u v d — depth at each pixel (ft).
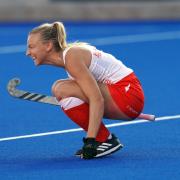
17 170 50.90
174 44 143.43
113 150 54.60
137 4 187.73
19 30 169.17
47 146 59.82
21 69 112.68
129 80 54.44
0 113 77.25
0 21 183.11
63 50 53.47
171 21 184.85
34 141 62.18
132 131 65.98
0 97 87.45
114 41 148.25
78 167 51.42
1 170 51.01
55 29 53.47
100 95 52.60
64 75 105.70
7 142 61.93
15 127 69.36
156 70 110.32
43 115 75.46
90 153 53.42
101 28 172.35
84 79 52.34
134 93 54.24
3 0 183.83
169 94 88.38
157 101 83.35
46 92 90.99
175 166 51.65
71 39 150.51
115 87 54.08
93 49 53.98
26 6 184.55
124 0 188.24
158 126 68.23
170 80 99.96
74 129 67.67
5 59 124.57
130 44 143.64
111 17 186.80
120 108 54.13
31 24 181.27
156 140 61.77
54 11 185.57
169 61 120.57
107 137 54.54
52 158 54.90
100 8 186.70
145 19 187.52
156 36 156.25
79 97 53.11
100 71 53.83
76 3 187.83
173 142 60.90
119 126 68.33
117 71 54.29
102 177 48.49
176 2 189.37
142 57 126.11
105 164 52.29
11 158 55.16
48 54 53.62
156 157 54.75
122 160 53.67
